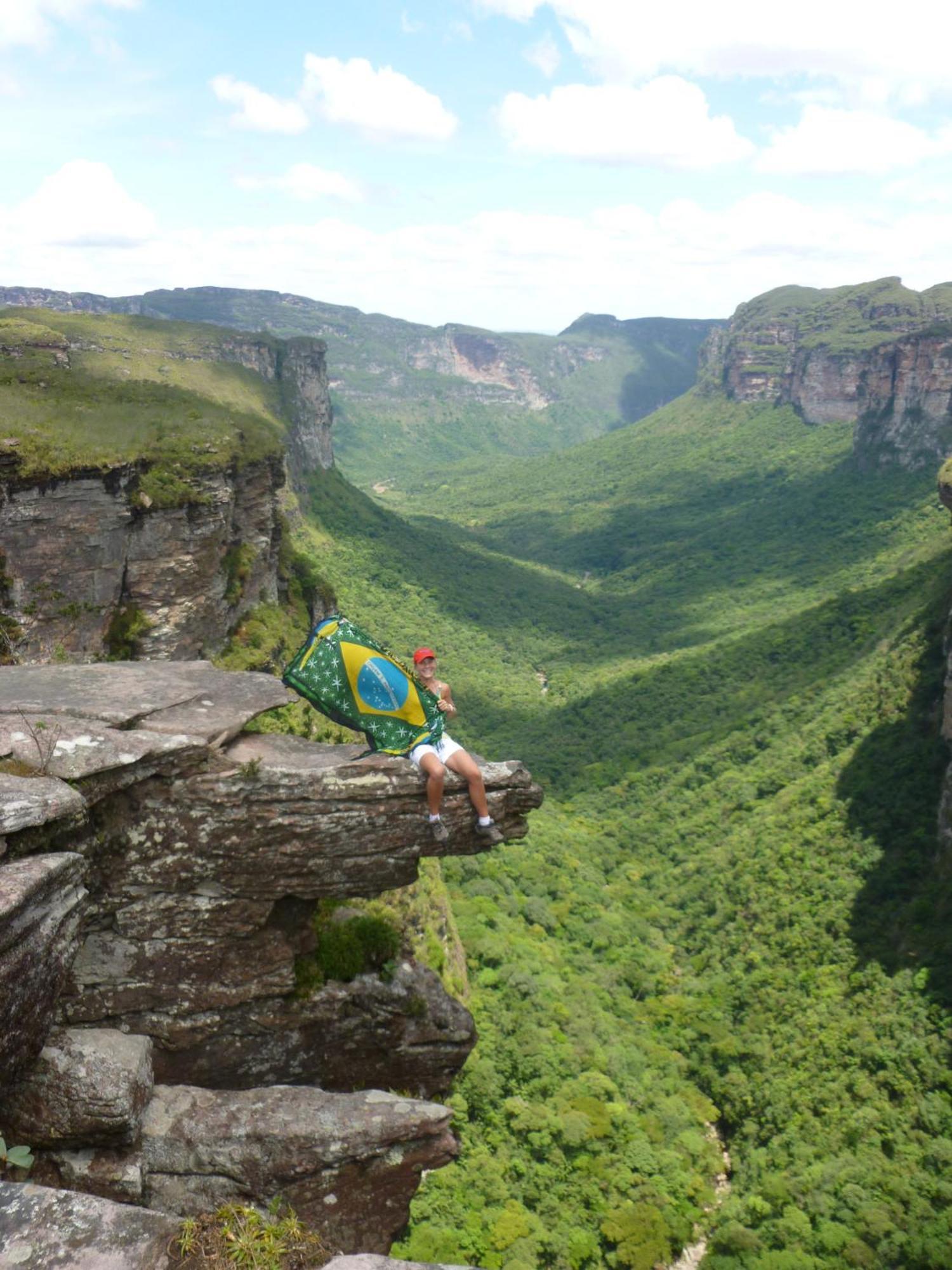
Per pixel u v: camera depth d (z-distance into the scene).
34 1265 4.66
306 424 146.25
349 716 8.53
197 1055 8.66
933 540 128.62
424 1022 9.66
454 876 56.62
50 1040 7.84
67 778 7.49
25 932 6.42
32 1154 7.51
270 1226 5.19
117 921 8.21
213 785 8.13
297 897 8.73
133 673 9.46
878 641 85.00
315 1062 9.29
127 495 30.53
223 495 34.38
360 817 8.40
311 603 50.06
